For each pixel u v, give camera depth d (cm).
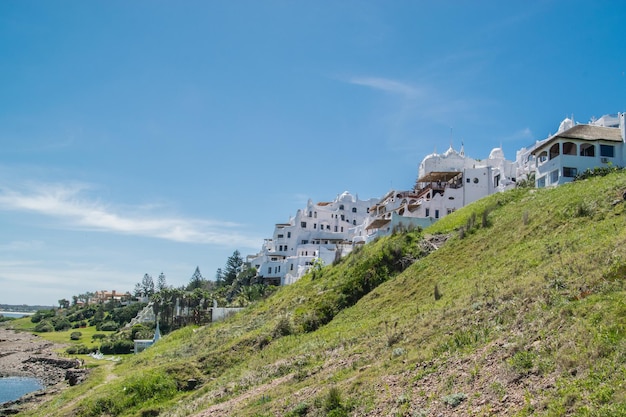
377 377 2212
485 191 7675
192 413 2931
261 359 3866
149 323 11362
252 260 13875
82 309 18425
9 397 6366
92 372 5962
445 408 1733
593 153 5516
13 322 18925
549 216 3878
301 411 2172
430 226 5872
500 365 1819
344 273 5566
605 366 1515
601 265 2248
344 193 13725
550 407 1457
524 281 2617
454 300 3078
